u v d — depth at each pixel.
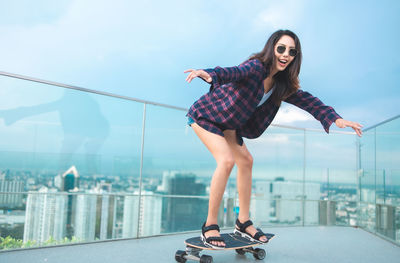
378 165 3.77
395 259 2.54
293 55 2.10
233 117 2.12
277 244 2.96
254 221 4.04
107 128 2.98
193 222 3.63
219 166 2.11
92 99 2.90
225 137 2.36
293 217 4.25
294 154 4.33
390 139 3.49
